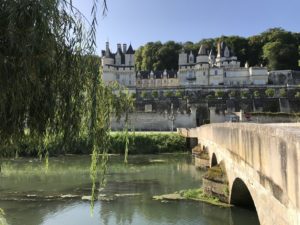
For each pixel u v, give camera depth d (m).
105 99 10.43
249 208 23.03
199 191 27.77
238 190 20.98
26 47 7.11
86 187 31.39
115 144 56.56
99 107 10.01
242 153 16.08
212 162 31.81
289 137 9.01
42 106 7.91
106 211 23.94
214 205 23.83
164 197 27.06
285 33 161.12
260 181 12.38
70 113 8.37
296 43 160.50
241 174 16.50
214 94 113.88
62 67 8.09
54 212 23.86
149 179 35.22
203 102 107.38
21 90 7.26
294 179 8.63
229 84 127.56
